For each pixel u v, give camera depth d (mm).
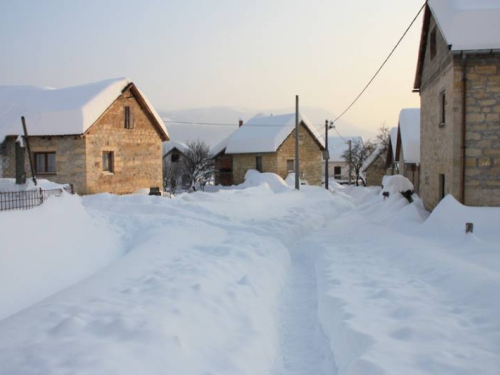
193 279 7355
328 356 5781
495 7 12516
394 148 33281
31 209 8680
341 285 8031
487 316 5766
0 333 5090
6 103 23266
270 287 8250
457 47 12102
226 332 5777
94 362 4250
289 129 37250
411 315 6160
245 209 18812
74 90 23250
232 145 39031
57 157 21391
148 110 24891
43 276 7703
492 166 12430
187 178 47250
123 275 7715
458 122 12477
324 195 29562
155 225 12523
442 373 4445
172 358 4637
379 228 14094
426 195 17078
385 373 4438
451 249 10367
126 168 23828
